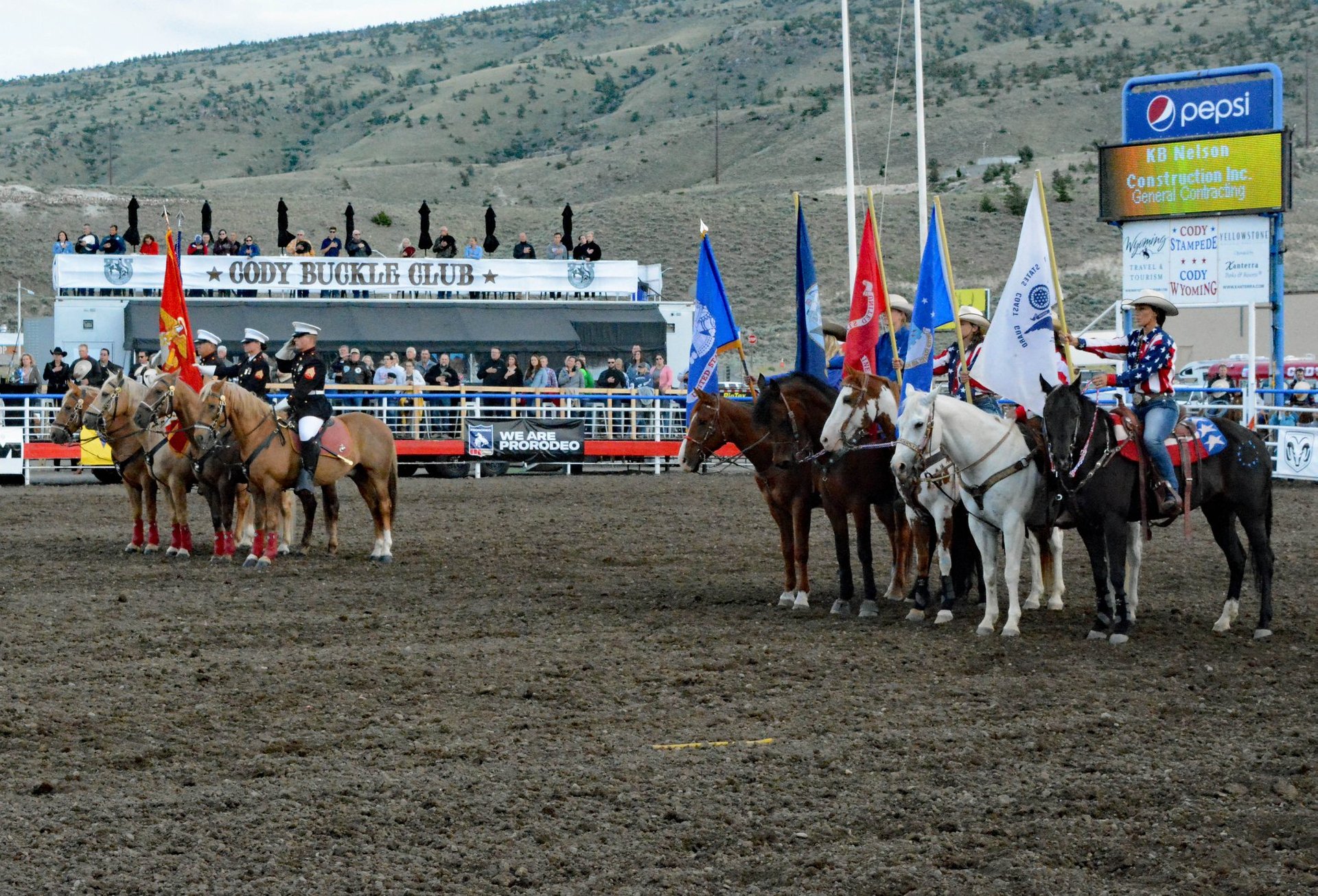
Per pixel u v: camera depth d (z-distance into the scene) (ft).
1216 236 95.40
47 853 24.14
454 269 126.52
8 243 238.27
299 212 266.36
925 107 477.77
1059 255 241.76
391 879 23.27
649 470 108.99
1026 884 23.11
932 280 49.39
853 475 45.29
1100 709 33.45
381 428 58.95
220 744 30.86
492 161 603.26
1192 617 45.65
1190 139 95.25
